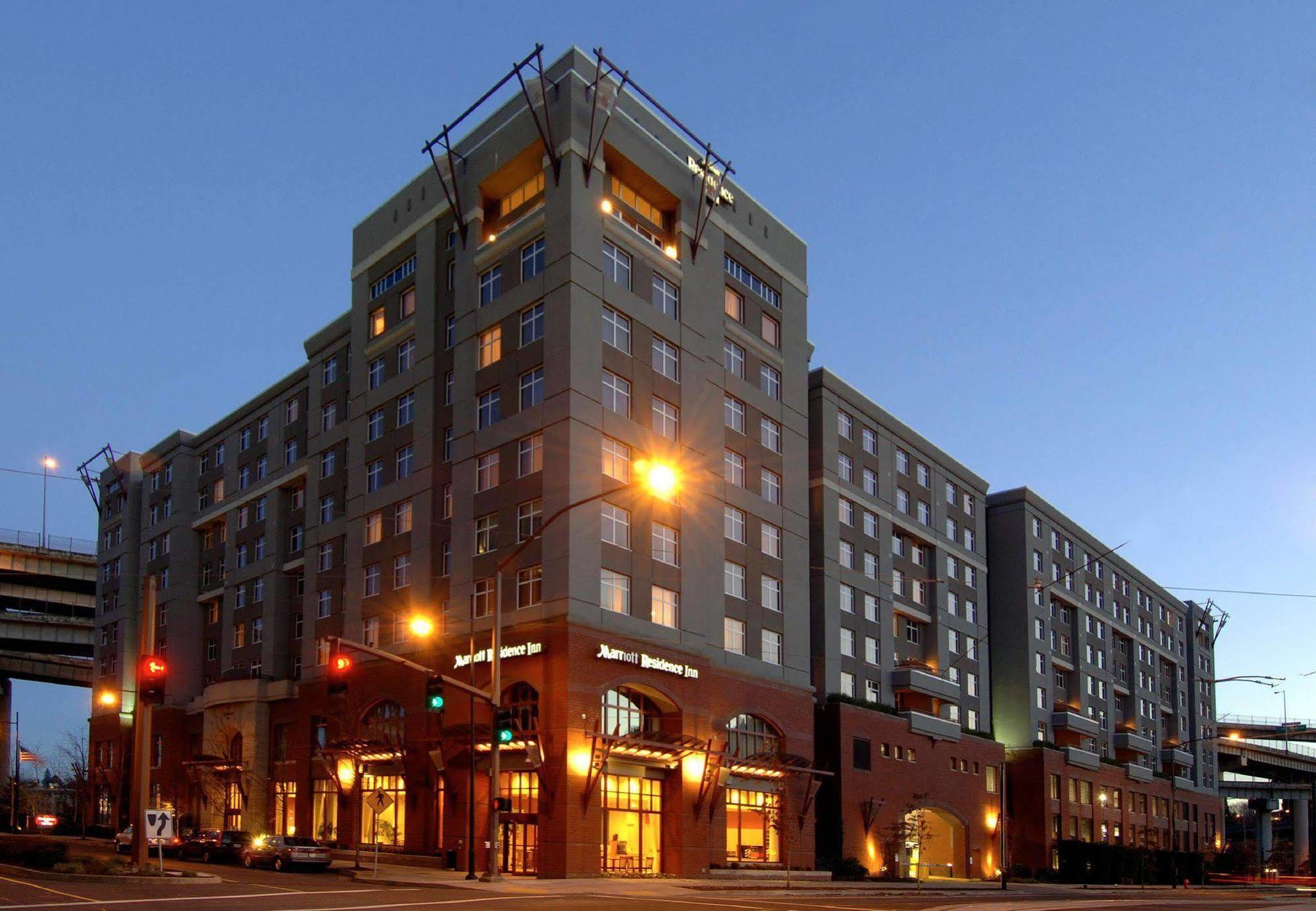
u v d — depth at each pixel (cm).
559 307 5103
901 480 8075
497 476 5259
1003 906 3391
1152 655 11806
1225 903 4088
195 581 8506
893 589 7750
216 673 8131
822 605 6950
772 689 5919
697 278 5831
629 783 5009
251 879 3778
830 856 6378
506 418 5272
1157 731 11706
